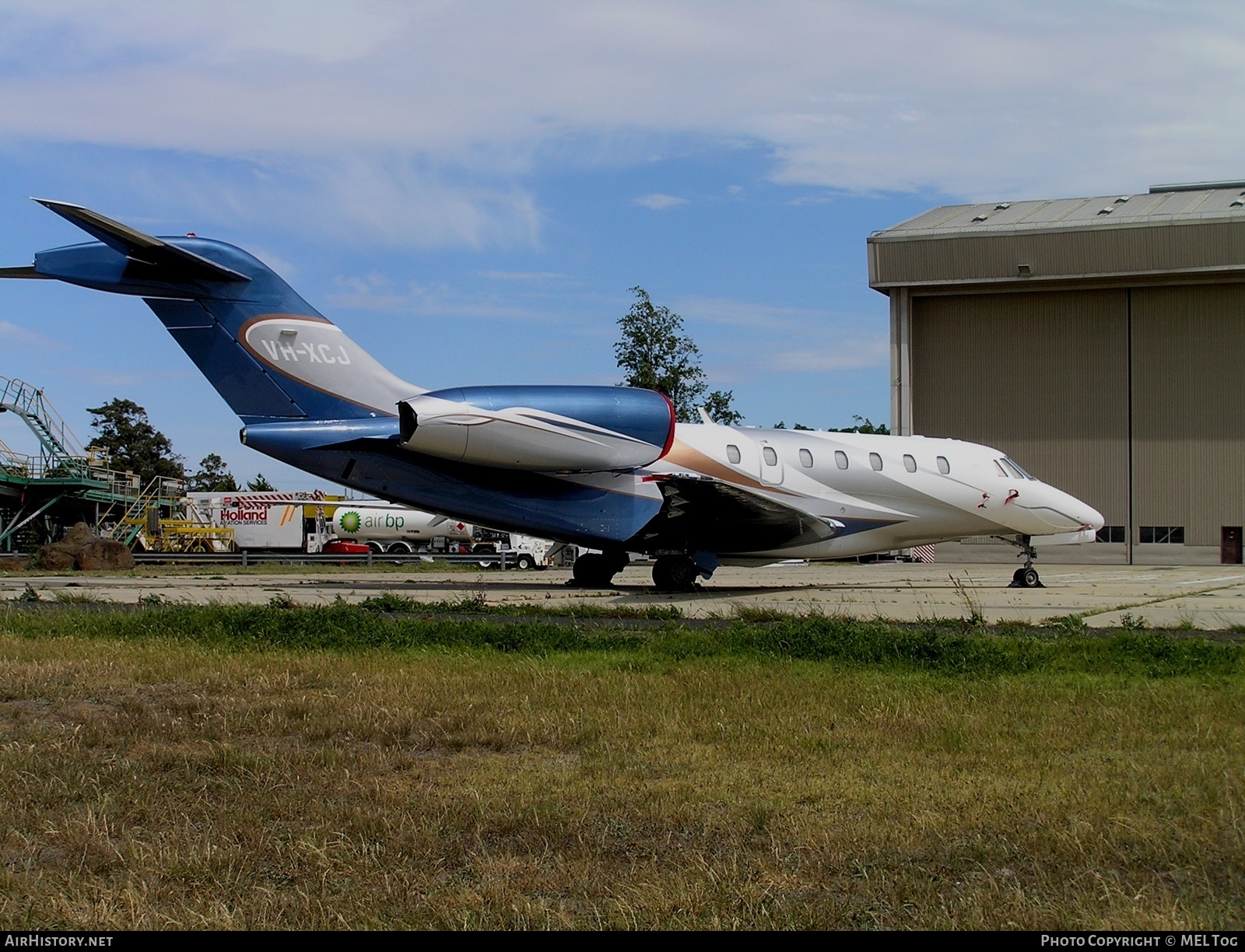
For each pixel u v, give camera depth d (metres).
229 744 6.96
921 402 44.09
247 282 18.58
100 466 45.91
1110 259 40.03
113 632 12.64
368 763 6.61
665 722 7.73
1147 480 42.25
